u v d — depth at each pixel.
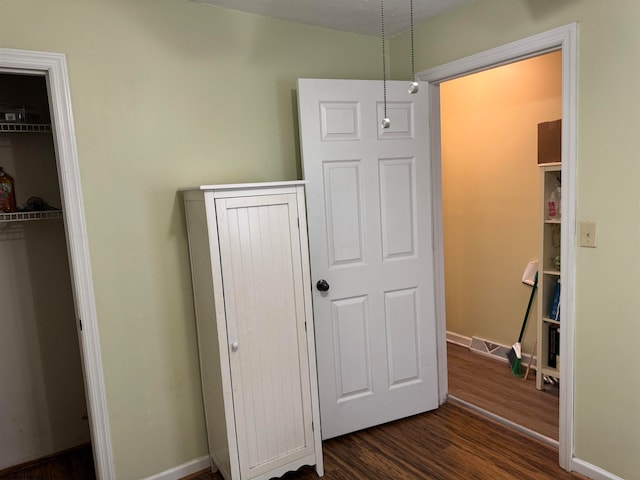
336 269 2.51
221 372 2.00
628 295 1.89
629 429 1.95
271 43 2.45
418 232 2.70
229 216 1.96
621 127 1.85
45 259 2.52
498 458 2.32
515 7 2.16
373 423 2.67
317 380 2.29
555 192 2.91
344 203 2.50
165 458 2.29
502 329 3.55
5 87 2.41
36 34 1.85
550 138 2.81
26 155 2.44
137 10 2.06
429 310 2.77
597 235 1.97
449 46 2.49
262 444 2.12
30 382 2.54
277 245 2.09
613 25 1.83
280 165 2.52
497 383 3.16
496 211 3.48
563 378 2.16
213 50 2.28
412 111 2.61
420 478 2.20
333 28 2.65
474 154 3.60
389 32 2.75
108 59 2.01
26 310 2.50
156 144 2.15
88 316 2.03
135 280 2.15
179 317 2.27
